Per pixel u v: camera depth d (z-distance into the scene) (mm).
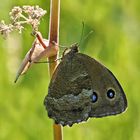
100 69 896
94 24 1046
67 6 1044
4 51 1021
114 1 1051
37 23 896
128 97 1033
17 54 1022
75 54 903
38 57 902
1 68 1021
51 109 903
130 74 1040
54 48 903
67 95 901
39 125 1017
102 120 1021
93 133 1019
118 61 1043
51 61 905
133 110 1029
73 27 1041
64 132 1016
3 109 1019
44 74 1024
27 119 1018
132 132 1025
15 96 1021
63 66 902
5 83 1021
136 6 1055
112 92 893
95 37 1044
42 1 1032
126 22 1053
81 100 899
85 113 898
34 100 1021
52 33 909
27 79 1022
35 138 1016
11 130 1017
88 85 899
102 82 896
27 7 894
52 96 902
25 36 1021
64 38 1038
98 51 1041
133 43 1048
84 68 900
